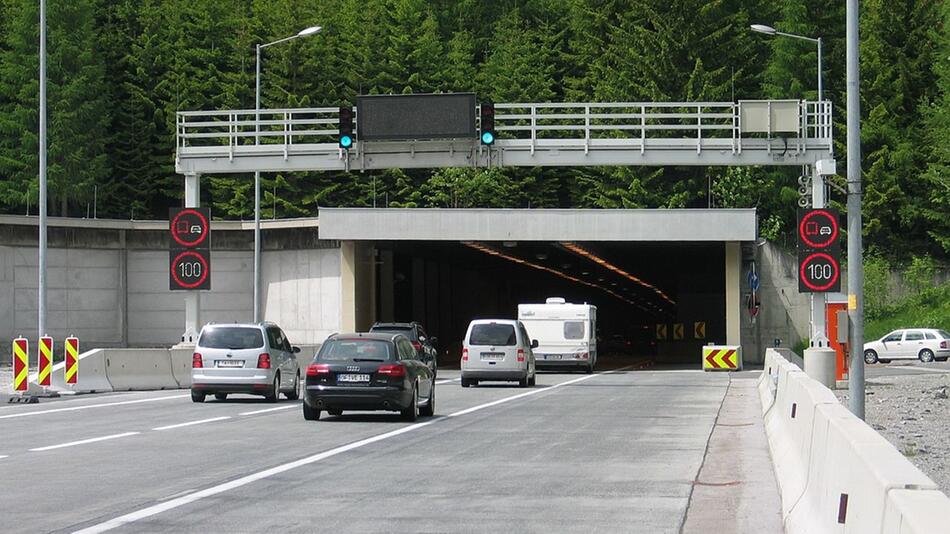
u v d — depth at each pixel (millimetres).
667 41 106562
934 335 85312
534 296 130750
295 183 115625
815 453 13281
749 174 107375
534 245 82250
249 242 83438
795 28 105438
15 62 115875
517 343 51688
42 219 46438
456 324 103438
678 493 17312
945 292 95125
